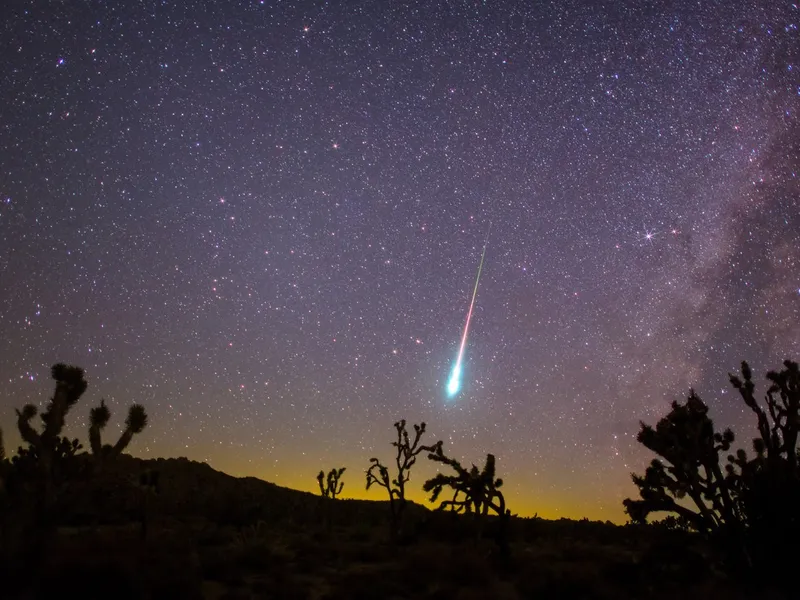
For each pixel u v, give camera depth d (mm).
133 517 22141
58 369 17516
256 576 16062
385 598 13875
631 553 21641
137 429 17875
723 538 15859
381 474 27734
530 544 25188
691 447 16500
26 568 9977
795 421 16109
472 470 23156
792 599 13352
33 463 16422
